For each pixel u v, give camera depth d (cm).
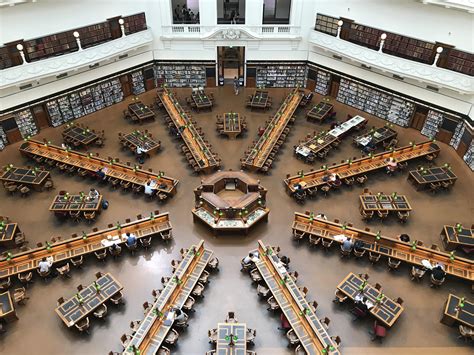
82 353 1498
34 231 1961
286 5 3497
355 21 2584
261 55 2984
